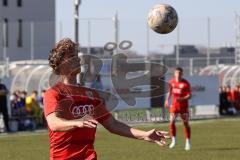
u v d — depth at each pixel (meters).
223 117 72.88
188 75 71.62
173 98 38.62
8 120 55.62
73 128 11.80
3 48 95.38
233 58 85.06
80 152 12.52
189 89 38.53
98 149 38.78
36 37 92.50
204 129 54.97
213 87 73.94
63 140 12.45
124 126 13.00
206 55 88.25
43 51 93.12
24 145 42.28
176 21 15.20
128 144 42.16
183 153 35.53
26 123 57.91
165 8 15.08
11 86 61.03
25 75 65.81
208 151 36.56
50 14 114.94
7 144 43.06
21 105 58.09
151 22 15.19
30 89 65.69
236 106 76.31
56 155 12.52
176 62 77.94
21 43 95.19
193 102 71.94
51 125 11.96
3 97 54.88
